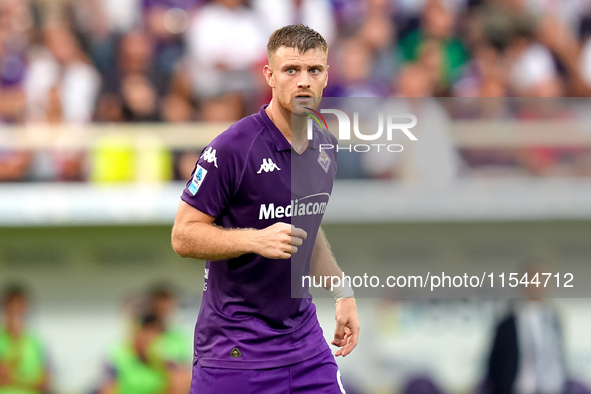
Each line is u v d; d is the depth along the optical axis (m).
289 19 28.78
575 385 23.69
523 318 23.78
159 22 28.62
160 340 25.50
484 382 23.88
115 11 28.84
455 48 29.58
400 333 24.06
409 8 29.70
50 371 25.62
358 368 24.06
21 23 28.38
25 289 25.97
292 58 10.93
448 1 30.14
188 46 28.36
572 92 30.08
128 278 26.14
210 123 27.53
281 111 11.28
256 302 11.64
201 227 11.02
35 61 27.81
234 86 28.09
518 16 30.38
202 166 11.12
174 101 27.75
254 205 11.30
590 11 31.81
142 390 25.16
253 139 11.20
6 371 25.30
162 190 26.00
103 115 27.36
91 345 25.84
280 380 11.69
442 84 28.81
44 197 25.69
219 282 11.68
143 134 26.52
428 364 24.25
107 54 28.03
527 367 23.92
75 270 26.06
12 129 26.31
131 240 26.20
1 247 25.94
